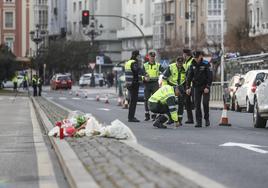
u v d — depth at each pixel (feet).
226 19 635.66
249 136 130.72
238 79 276.00
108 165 79.82
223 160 92.68
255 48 477.36
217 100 336.29
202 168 84.64
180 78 159.84
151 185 63.77
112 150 96.53
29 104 313.94
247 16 601.21
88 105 302.86
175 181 66.28
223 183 73.05
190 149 106.01
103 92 532.32
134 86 170.30
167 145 112.06
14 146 120.16
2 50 579.89
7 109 263.90
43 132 148.05
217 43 609.42
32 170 90.02
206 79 155.43
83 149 100.37
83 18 420.36
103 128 123.24
